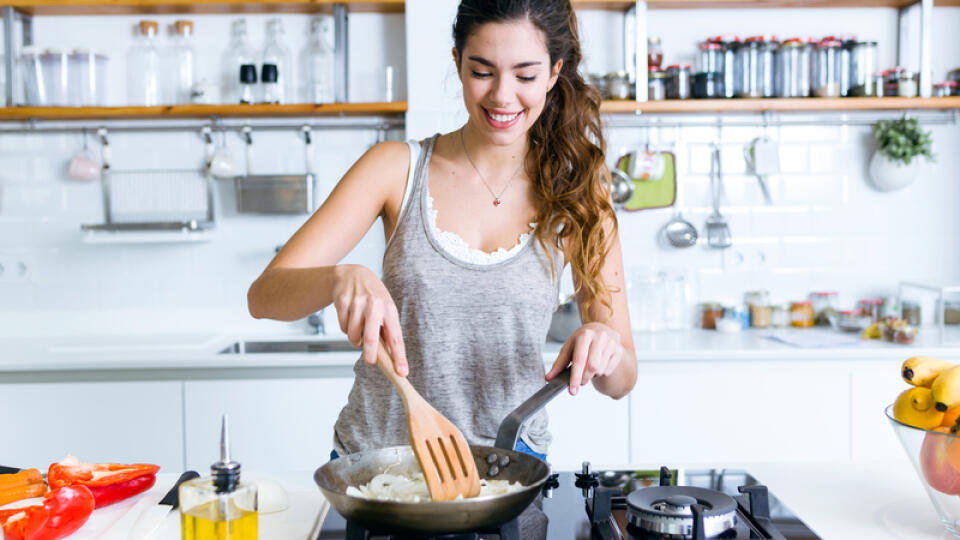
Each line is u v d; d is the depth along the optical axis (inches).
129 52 121.4
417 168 55.4
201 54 124.0
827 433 107.5
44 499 46.4
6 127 123.6
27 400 103.9
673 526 40.5
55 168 124.7
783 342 112.2
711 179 127.4
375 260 125.7
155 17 123.0
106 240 118.0
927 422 42.1
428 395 53.2
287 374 104.9
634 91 119.6
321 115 122.7
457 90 116.6
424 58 116.2
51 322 125.8
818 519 44.9
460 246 53.3
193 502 35.6
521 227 55.1
